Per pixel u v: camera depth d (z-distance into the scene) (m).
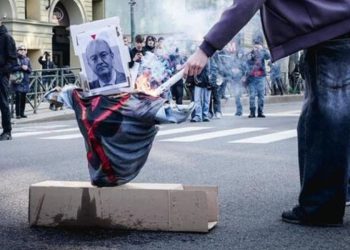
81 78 3.40
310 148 3.50
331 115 3.43
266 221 3.65
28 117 14.37
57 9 31.00
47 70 16.03
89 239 3.25
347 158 3.46
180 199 3.35
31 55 28.44
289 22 3.34
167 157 6.90
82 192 3.46
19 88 14.01
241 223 3.60
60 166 6.36
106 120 3.30
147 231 3.39
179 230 3.37
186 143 8.49
